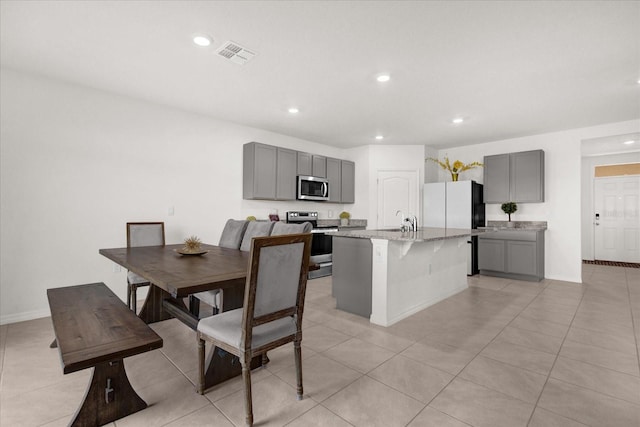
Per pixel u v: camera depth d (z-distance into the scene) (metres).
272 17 2.13
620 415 1.63
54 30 2.29
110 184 3.50
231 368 1.99
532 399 1.78
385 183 5.99
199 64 2.81
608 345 2.49
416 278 3.37
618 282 4.79
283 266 1.65
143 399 1.77
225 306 2.13
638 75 2.95
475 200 5.34
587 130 4.73
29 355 2.29
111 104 3.49
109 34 2.35
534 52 2.55
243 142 4.73
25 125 3.01
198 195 4.22
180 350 2.39
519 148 5.36
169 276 1.72
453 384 1.93
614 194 6.88
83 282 3.33
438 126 4.71
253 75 3.02
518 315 3.23
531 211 5.27
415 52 2.57
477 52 2.56
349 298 3.29
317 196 5.40
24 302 3.01
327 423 1.57
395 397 1.80
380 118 4.34
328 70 2.90
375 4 1.99
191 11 2.07
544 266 5.11
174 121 3.99
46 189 3.12
